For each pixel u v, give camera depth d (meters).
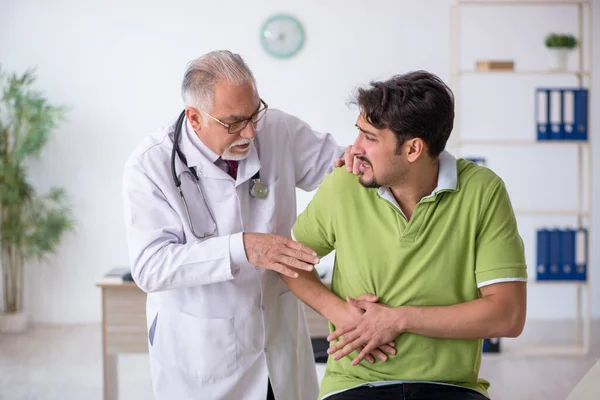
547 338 5.00
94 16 5.28
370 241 1.75
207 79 1.92
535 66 5.38
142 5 5.29
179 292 2.09
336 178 1.83
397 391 1.70
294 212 2.25
